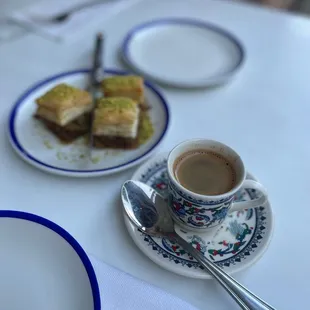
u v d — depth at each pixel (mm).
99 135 600
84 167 563
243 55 847
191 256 439
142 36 915
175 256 438
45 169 540
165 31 944
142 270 441
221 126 681
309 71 845
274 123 693
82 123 637
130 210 478
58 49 854
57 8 997
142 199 494
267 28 1001
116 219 500
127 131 594
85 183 549
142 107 680
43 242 419
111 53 864
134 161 560
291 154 626
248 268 450
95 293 360
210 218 441
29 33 893
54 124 621
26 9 978
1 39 862
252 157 616
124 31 947
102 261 437
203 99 748
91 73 756
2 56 812
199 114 708
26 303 386
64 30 915
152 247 444
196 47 893
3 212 427
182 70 812
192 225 458
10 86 733
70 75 743
